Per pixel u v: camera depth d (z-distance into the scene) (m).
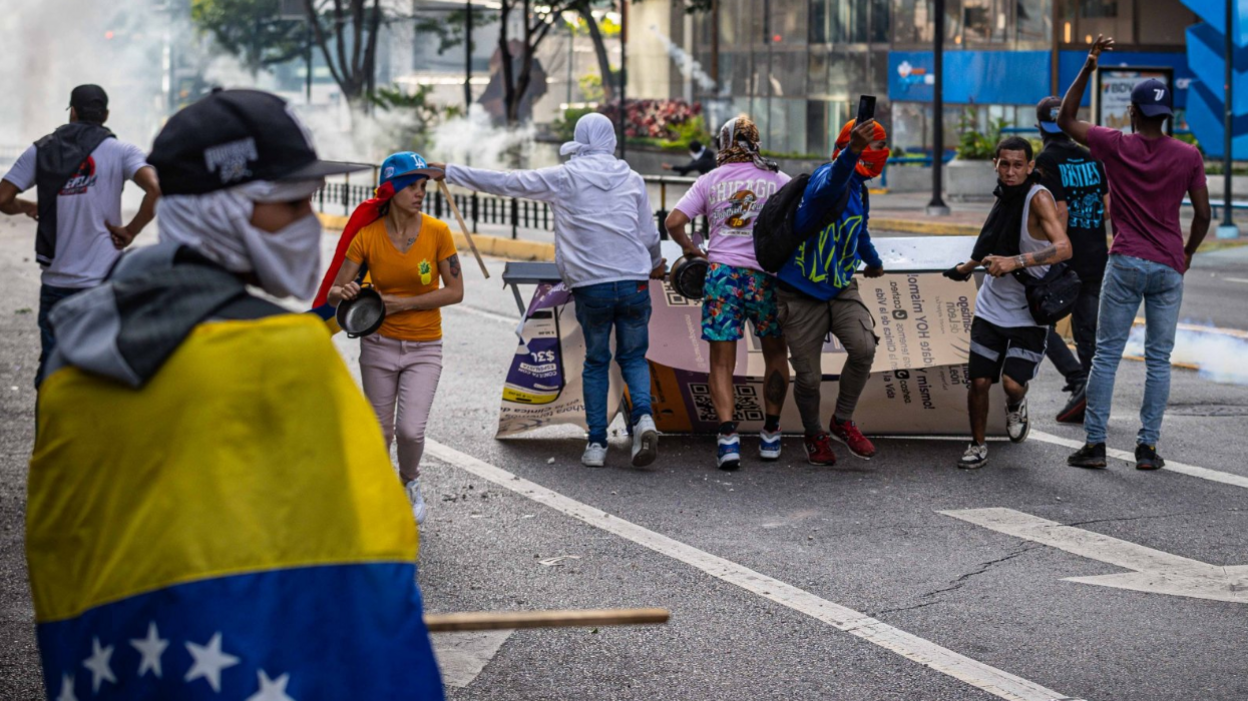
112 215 6.72
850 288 7.13
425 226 5.94
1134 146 7.02
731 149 7.24
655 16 50.56
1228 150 21.91
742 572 5.51
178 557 1.78
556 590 5.29
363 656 1.84
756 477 7.14
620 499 6.67
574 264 7.08
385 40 72.38
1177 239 7.06
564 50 68.06
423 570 5.55
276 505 1.82
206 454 1.80
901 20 44.56
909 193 35.91
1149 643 4.74
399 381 6.07
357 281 6.00
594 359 7.30
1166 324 7.16
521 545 5.90
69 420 1.84
